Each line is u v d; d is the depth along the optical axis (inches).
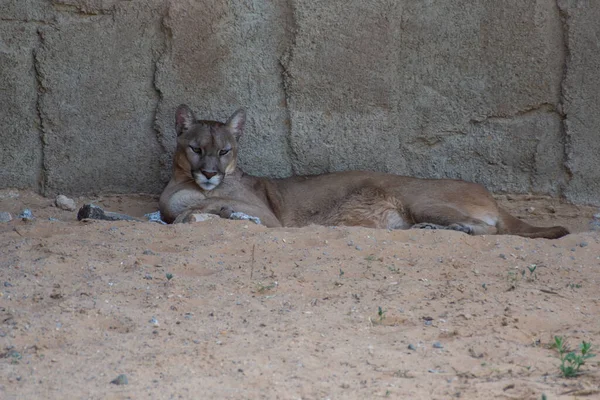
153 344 261.0
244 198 492.4
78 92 517.7
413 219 488.4
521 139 525.3
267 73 522.6
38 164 525.3
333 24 514.6
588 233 430.6
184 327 277.3
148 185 529.3
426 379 236.8
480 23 515.2
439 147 528.7
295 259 362.6
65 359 247.1
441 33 517.7
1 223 420.2
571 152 521.0
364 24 514.6
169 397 219.5
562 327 290.7
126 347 257.8
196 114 522.6
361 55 518.0
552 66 516.1
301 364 246.5
